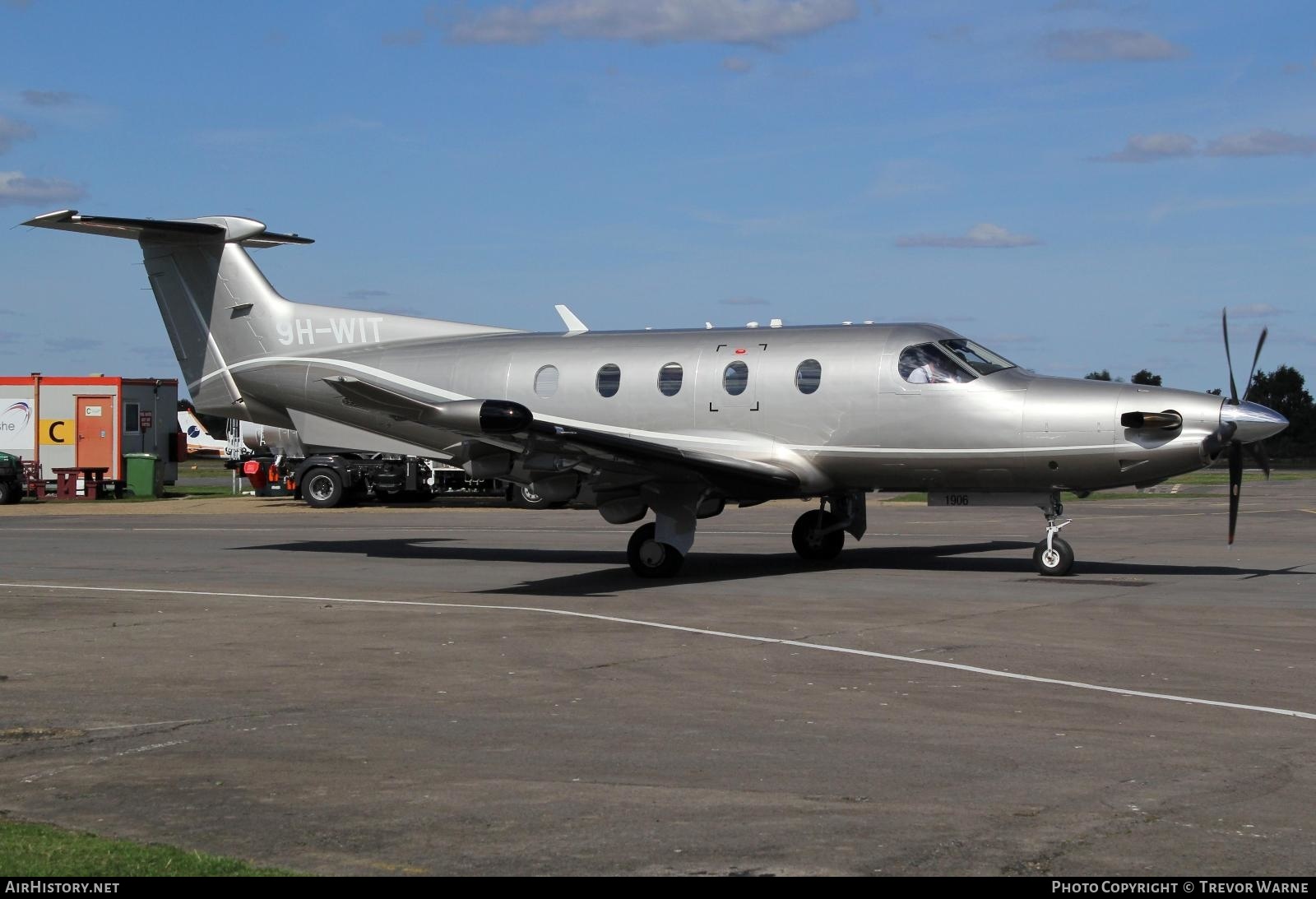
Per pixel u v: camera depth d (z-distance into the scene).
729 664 10.05
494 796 6.27
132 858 5.23
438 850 5.43
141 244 21.20
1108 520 26.81
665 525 16.09
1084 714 8.10
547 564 18.44
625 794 6.30
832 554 18.20
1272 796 6.16
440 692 9.02
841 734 7.60
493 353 19.19
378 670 9.93
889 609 13.17
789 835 5.61
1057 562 16.05
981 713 8.15
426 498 36.50
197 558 19.58
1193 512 29.11
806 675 9.53
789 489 16.91
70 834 5.62
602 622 12.40
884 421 16.45
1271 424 14.98
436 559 19.30
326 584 15.97
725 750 7.21
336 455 34.88
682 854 5.36
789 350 17.23
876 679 9.35
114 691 9.12
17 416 38.75
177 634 11.82
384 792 6.36
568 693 8.92
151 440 39.97
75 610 13.51
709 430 17.50
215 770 6.83
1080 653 10.41
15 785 6.54
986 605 13.42
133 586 15.88
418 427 19.55
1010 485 16.22
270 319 20.66
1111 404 15.41
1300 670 9.63
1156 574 16.28
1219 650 10.53
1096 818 5.84
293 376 20.31
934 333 16.77
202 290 21.00
